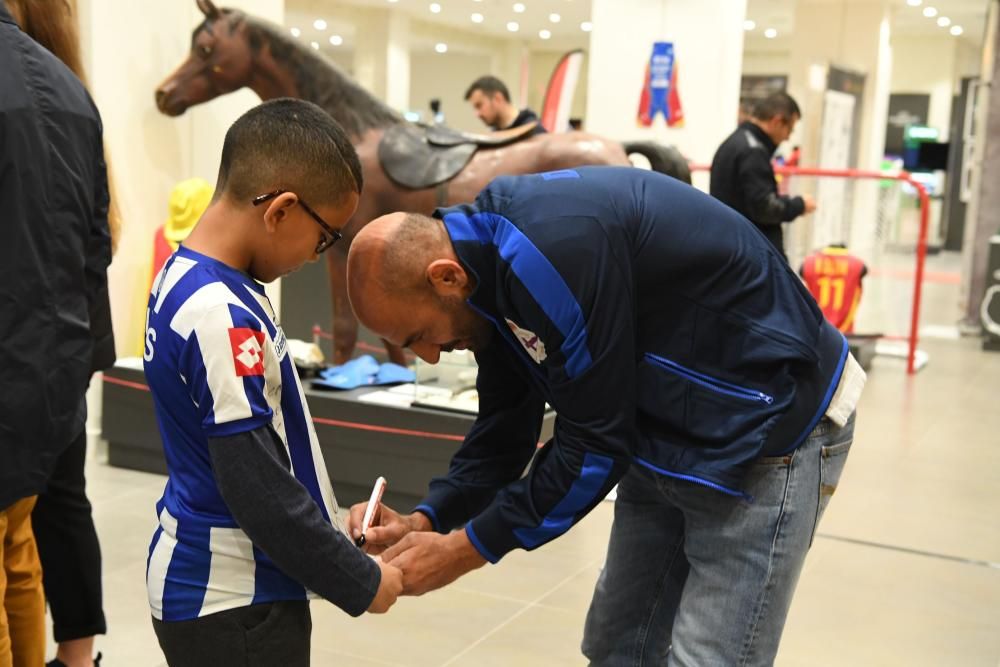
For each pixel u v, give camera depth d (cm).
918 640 302
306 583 146
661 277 157
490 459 188
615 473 156
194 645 148
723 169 557
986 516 417
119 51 462
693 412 160
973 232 924
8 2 209
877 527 399
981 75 922
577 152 424
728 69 766
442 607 313
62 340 184
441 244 155
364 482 388
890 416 590
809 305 168
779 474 162
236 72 445
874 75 1429
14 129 172
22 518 201
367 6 1700
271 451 141
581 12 1684
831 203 866
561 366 152
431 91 2345
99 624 238
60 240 182
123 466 434
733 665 167
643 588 196
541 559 355
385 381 421
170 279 144
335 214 149
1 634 184
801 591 334
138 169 479
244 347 138
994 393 669
